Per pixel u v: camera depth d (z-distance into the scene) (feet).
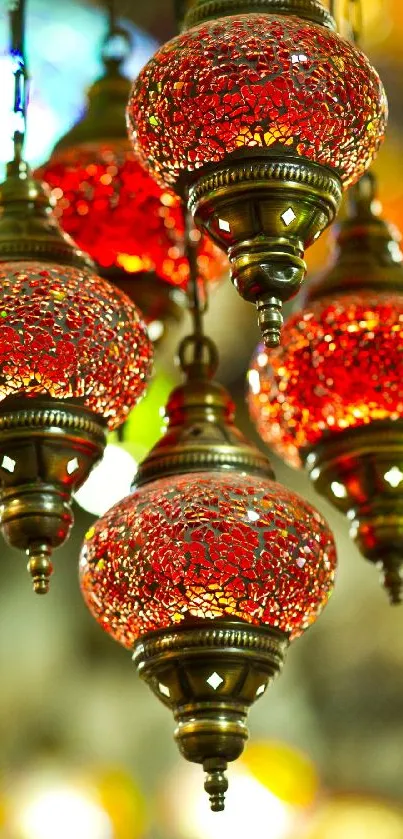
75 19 8.67
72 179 3.96
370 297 3.69
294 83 3.02
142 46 8.34
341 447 3.72
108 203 3.96
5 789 10.02
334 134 3.06
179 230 3.99
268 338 3.04
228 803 10.08
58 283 3.27
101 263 4.02
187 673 3.28
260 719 10.37
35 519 3.28
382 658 10.40
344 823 10.04
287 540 3.28
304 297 3.83
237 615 3.26
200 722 3.30
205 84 3.03
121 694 10.55
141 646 3.34
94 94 4.18
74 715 10.38
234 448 3.46
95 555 3.35
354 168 3.17
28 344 3.21
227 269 4.22
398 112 9.12
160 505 3.29
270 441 3.93
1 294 3.24
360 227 3.86
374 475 3.70
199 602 3.24
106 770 10.25
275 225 3.06
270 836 10.00
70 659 10.60
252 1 3.22
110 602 3.34
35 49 8.52
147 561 3.25
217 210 3.08
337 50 3.10
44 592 3.28
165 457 3.44
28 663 10.48
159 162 3.16
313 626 10.51
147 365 3.43
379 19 7.68
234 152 3.04
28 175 3.52
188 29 3.24
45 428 3.26
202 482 3.32
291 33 3.08
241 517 3.26
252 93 3.01
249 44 3.04
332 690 10.44
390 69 9.13
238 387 10.37
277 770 10.19
